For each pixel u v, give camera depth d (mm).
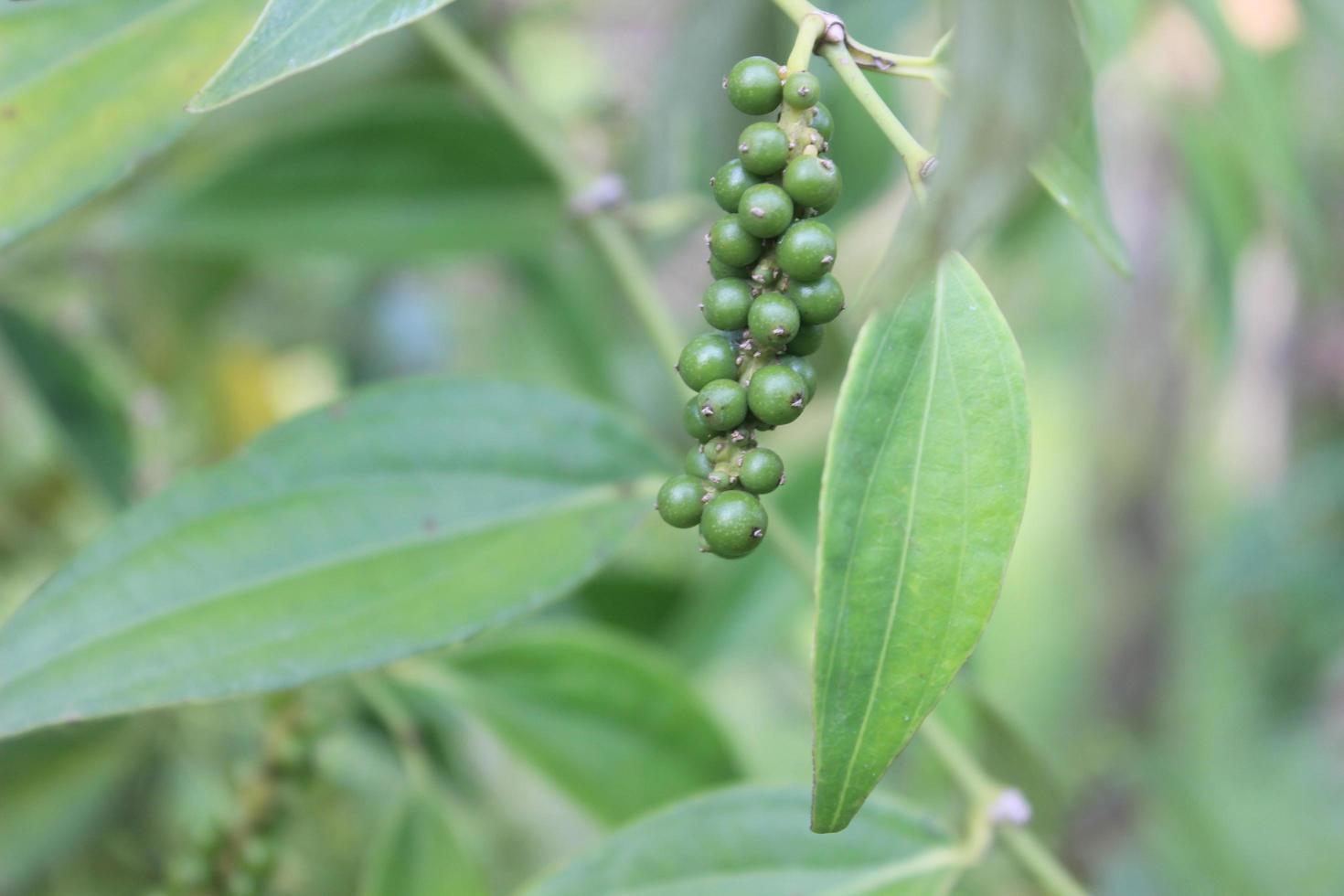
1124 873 804
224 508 385
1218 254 574
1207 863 800
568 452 398
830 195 337
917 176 330
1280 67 625
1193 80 567
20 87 375
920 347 340
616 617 559
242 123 521
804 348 343
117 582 376
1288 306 1106
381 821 583
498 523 393
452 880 427
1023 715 1263
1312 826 1124
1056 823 456
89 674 370
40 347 482
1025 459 340
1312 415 1239
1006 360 340
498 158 455
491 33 631
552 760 429
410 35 527
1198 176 571
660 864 390
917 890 391
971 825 397
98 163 375
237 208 456
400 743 433
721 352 341
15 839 447
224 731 536
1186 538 1142
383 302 690
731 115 509
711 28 504
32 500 604
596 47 698
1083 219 355
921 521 338
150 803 516
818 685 334
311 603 381
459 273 729
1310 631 1231
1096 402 1128
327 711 447
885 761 336
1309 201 541
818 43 339
